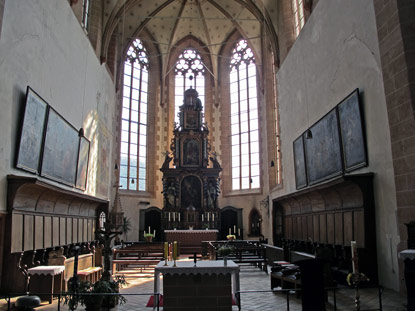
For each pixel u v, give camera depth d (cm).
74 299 658
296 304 855
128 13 2736
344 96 1327
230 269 756
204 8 2922
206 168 2758
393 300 861
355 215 1149
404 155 942
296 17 2069
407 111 935
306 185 1708
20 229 1000
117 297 743
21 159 1067
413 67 935
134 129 2894
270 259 1750
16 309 581
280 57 2273
